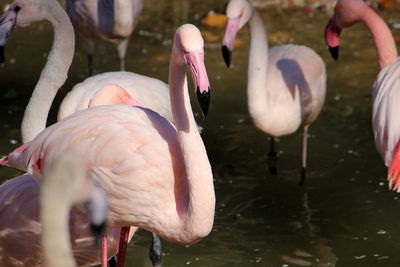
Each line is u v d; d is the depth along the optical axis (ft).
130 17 34.06
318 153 30.94
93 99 21.75
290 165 30.12
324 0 47.73
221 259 23.79
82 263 21.26
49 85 22.99
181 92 17.85
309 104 30.04
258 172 29.58
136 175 18.22
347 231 25.31
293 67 30.04
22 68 38.58
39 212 19.85
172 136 19.02
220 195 27.81
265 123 29.14
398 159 22.79
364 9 27.76
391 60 27.30
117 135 18.45
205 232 18.10
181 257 23.94
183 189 18.61
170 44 41.88
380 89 24.31
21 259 20.72
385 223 25.75
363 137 31.91
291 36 42.45
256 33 28.96
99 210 9.35
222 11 46.60
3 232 20.44
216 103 35.17
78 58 40.34
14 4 23.07
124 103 21.94
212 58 39.83
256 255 23.99
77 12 34.35
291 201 27.40
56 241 9.57
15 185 20.58
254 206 27.09
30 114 22.90
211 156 30.76
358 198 27.48
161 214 18.53
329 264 23.43
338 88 36.24
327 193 27.94
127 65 39.04
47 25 44.78
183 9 47.19
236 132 32.71
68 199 9.32
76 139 18.54
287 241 24.81
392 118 23.58
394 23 43.98
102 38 34.81
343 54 40.19
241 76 37.81
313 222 25.96
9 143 30.53
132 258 24.00
